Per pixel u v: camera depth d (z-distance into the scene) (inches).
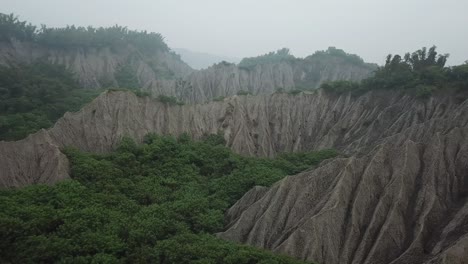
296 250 1017.5
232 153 1707.7
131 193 1275.8
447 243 952.3
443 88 1838.1
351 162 1214.9
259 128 2101.4
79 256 862.5
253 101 2236.7
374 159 1213.1
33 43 3666.3
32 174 1317.7
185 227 1102.4
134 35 4537.4
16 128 1822.1
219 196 1350.9
